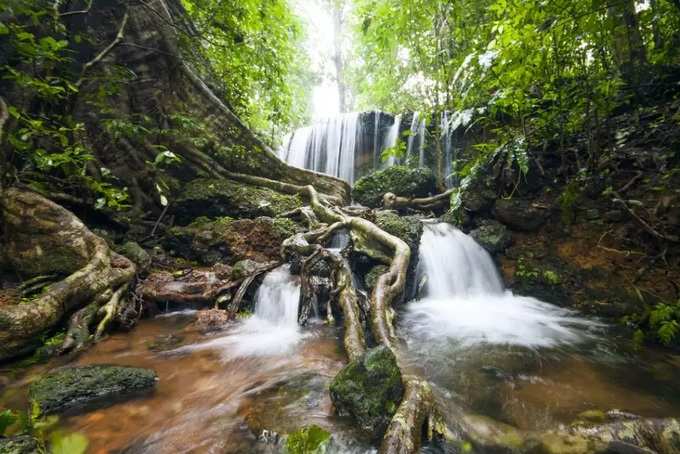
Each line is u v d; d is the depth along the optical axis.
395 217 6.21
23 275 3.82
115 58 6.34
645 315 3.91
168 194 6.58
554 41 4.16
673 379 2.96
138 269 4.95
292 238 5.49
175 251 6.00
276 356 3.44
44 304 3.25
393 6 8.30
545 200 5.96
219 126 7.54
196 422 2.29
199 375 3.00
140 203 6.24
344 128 11.60
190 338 3.88
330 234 5.95
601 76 4.83
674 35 4.90
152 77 6.70
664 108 5.13
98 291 3.85
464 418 2.37
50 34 5.18
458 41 7.61
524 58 4.36
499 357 3.49
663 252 4.25
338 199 7.77
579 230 5.31
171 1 7.37
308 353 3.50
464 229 7.07
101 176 5.52
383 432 2.10
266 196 7.14
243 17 6.72
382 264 5.29
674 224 4.24
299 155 12.19
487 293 5.78
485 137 8.57
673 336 3.57
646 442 2.07
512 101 5.01
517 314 4.91
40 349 3.11
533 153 6.14
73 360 3.14
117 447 2.03
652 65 5.40
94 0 6.26
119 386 2.61
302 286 4.52
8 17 4.70
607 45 5.08
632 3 4.81
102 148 6.00
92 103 5.67
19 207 3.98
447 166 9.64
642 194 4.71
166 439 2.11
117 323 3.90
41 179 4.84
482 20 7.18
